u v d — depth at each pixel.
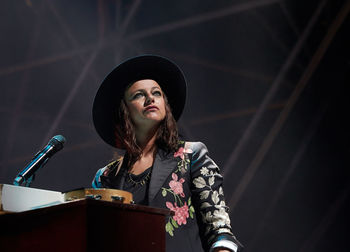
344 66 13.05
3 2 12.67
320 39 13.34
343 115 13.45
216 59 14.20
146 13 13.68
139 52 13.70
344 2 12.59
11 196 2.63
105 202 2.43
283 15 13.52
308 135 13.76
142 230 2.57
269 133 13.97
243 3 13.50
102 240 2.38
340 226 13.52
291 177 13.89
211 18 13.85
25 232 2.32
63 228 2.34
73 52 13.33
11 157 12.82
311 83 13.43
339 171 13.58
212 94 14.22
